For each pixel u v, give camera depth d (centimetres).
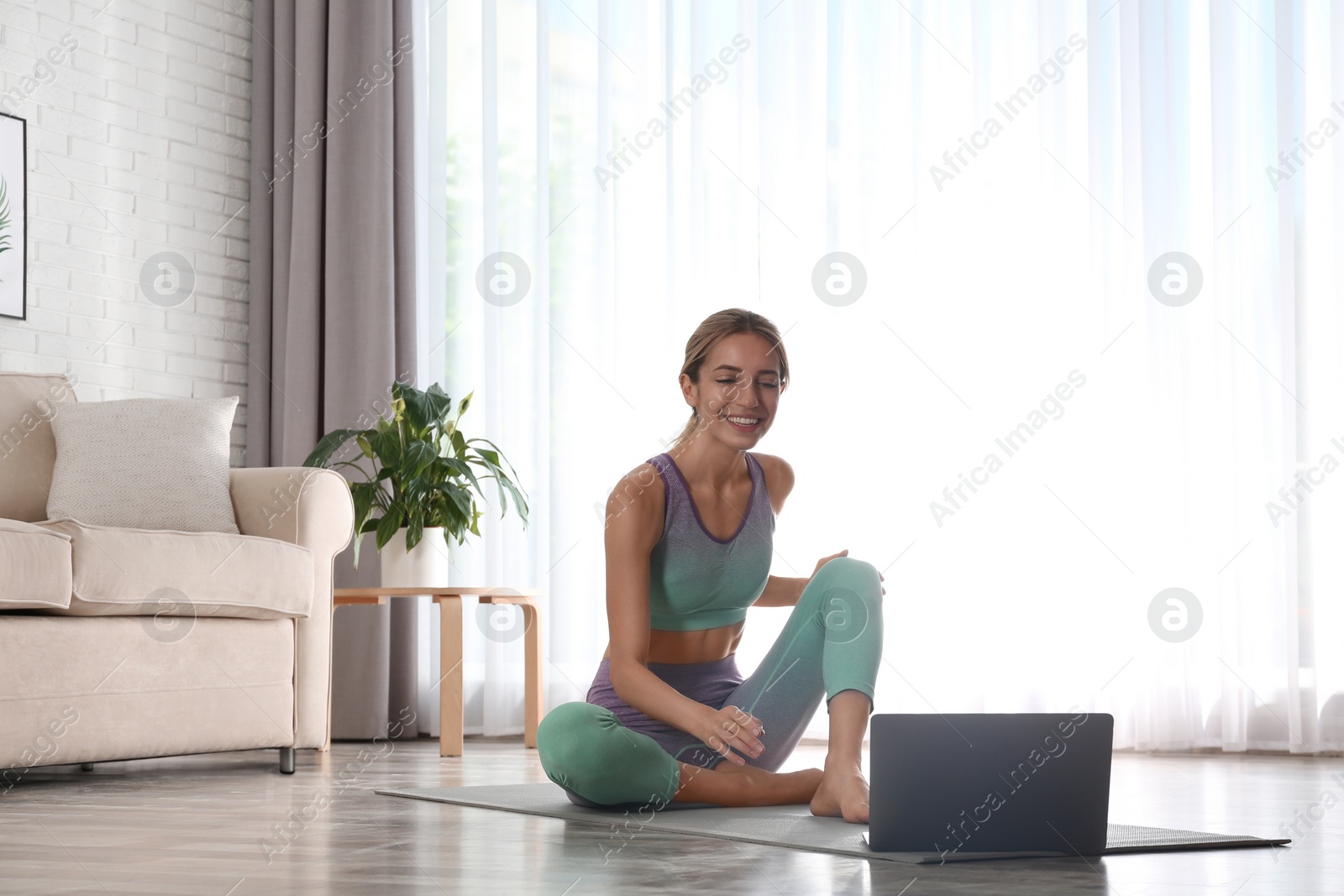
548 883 124
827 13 362
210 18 424
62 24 382
